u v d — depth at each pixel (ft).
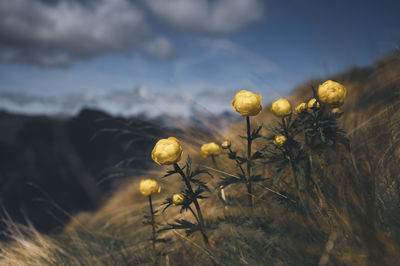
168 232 8.21
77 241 10.10
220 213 7.33
